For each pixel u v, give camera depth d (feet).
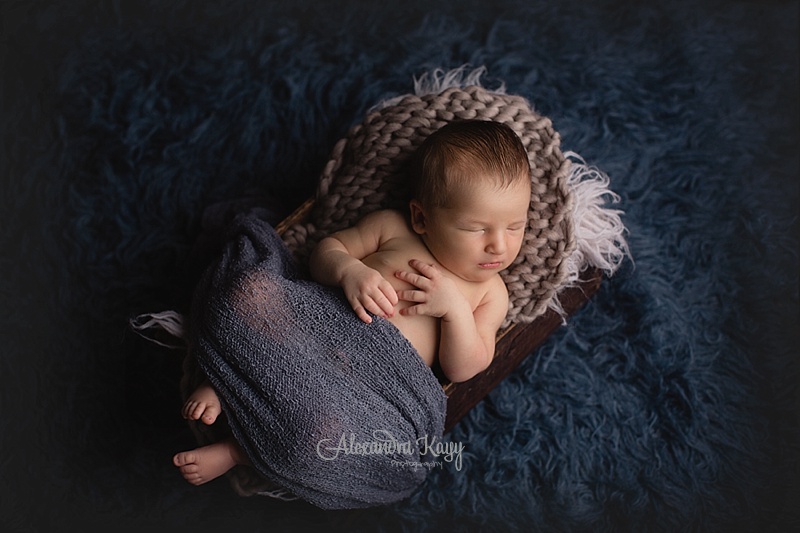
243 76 7.36
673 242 7.13
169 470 6.24
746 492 6.34
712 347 6.82
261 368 5.12
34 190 7.00
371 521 6.12
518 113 5.90
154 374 6.39
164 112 7.25
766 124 7.58
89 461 6.27
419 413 5.34
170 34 7.52
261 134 7.23
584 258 6.30
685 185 7.33
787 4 7.95
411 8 7.73
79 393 6.42
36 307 6.69
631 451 6.45
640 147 7.36
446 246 5.34
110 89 7.31
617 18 7.82
